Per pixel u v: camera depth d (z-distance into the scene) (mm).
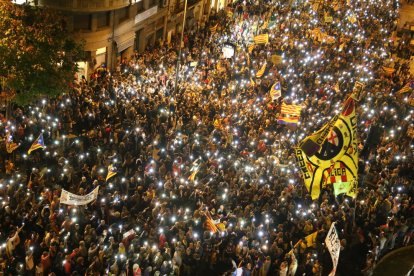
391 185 25406
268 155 25172
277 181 23000
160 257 17422
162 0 45688
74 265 16625
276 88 29844
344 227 21656
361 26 53844
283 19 52000
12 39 22906
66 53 25484
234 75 36188
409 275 19719
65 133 25516
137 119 26625
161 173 22609
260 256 18406
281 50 42469
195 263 18453
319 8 58719
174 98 29906
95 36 35812
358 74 39000
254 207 21375
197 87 33250
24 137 23547
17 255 17609
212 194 21359
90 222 18906
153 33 45938
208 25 50094
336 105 31062
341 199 23719
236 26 46281
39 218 18609
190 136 26906
